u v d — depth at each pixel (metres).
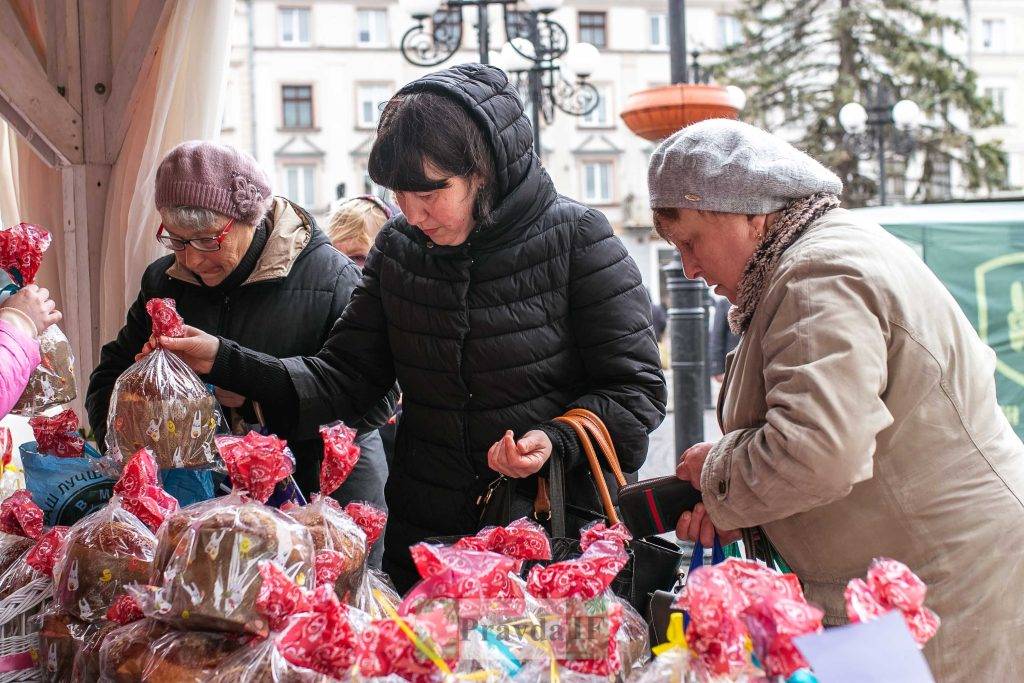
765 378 1.80
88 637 1.92
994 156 22.89
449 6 9.12
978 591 1.81
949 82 22.69
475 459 2.43
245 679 1.56
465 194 2.28
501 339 2.38
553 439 2.24
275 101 36.25
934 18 23.33
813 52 23.88
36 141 3.76
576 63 10.04
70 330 3.79
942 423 1.81
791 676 1.29
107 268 3.72
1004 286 5.89
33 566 2.08
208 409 2.38
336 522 1.90
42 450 2.57
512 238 2.37
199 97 3.61
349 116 36.62
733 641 1.31
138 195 3.57
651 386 2.41
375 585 2.01
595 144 37.12
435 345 2.43
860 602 1.30
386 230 2.58
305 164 36.50
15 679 2.04
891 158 21.45
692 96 7.24
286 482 2.10
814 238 1.85
